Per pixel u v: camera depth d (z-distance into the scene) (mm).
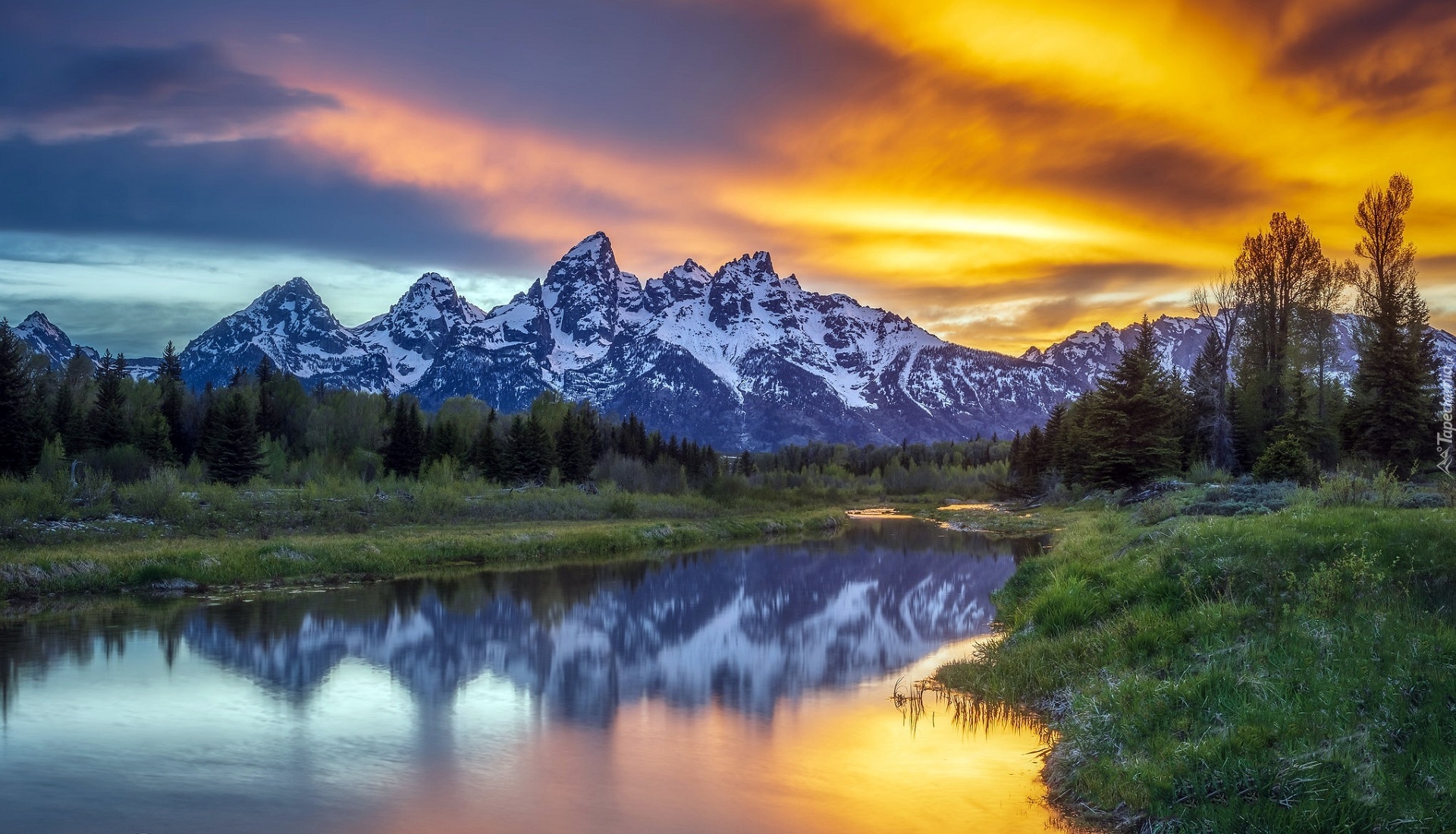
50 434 73438
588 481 92688
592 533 54844
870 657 23422
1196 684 13383
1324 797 10219
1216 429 62875
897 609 31531
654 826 12016
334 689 19875
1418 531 16422
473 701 19000
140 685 20016
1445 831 9328
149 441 75375
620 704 18672
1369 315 58156
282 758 15039
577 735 16422
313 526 51469
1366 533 16781
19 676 20672
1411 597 14242
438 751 15484
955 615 30062
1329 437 56375
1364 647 13039
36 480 51562
